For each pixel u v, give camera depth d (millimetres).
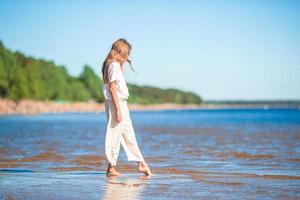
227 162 10742
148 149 14617
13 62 112312
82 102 157125
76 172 8797
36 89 121625
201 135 22625
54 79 146000
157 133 24953
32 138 20375
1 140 18953
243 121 49844
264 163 10477
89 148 14836
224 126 34938
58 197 6016
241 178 7793
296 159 11320
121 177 7957
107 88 8305
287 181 7430
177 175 8258
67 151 13727
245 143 16953
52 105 133875
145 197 6035
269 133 23703
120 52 8305
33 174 8344
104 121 51719
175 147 15352
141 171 8266
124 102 8312
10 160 11141
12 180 7480
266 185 7004
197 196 6113
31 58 143875
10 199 5879
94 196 6090
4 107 109000
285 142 17281
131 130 8336
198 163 10523
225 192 6410
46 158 11602
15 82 111438
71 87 157125
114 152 8250
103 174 8445
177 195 6184
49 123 44469
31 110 117562
